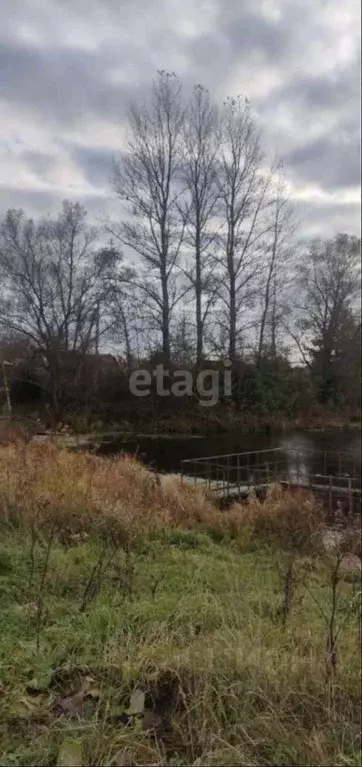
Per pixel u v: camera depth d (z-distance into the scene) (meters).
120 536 5.68
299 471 16.72
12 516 5.38
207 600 3.88
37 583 3.88
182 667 2.63
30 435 7.18
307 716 2.51
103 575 4.13
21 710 2.29
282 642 3.27
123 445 18.14
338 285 35.44
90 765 2.02
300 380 30.48
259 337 27.44
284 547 6.46
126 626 3.22
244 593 4.23
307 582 4.92
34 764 2.01
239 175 26.14
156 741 2.14
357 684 2.75
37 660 2.70
